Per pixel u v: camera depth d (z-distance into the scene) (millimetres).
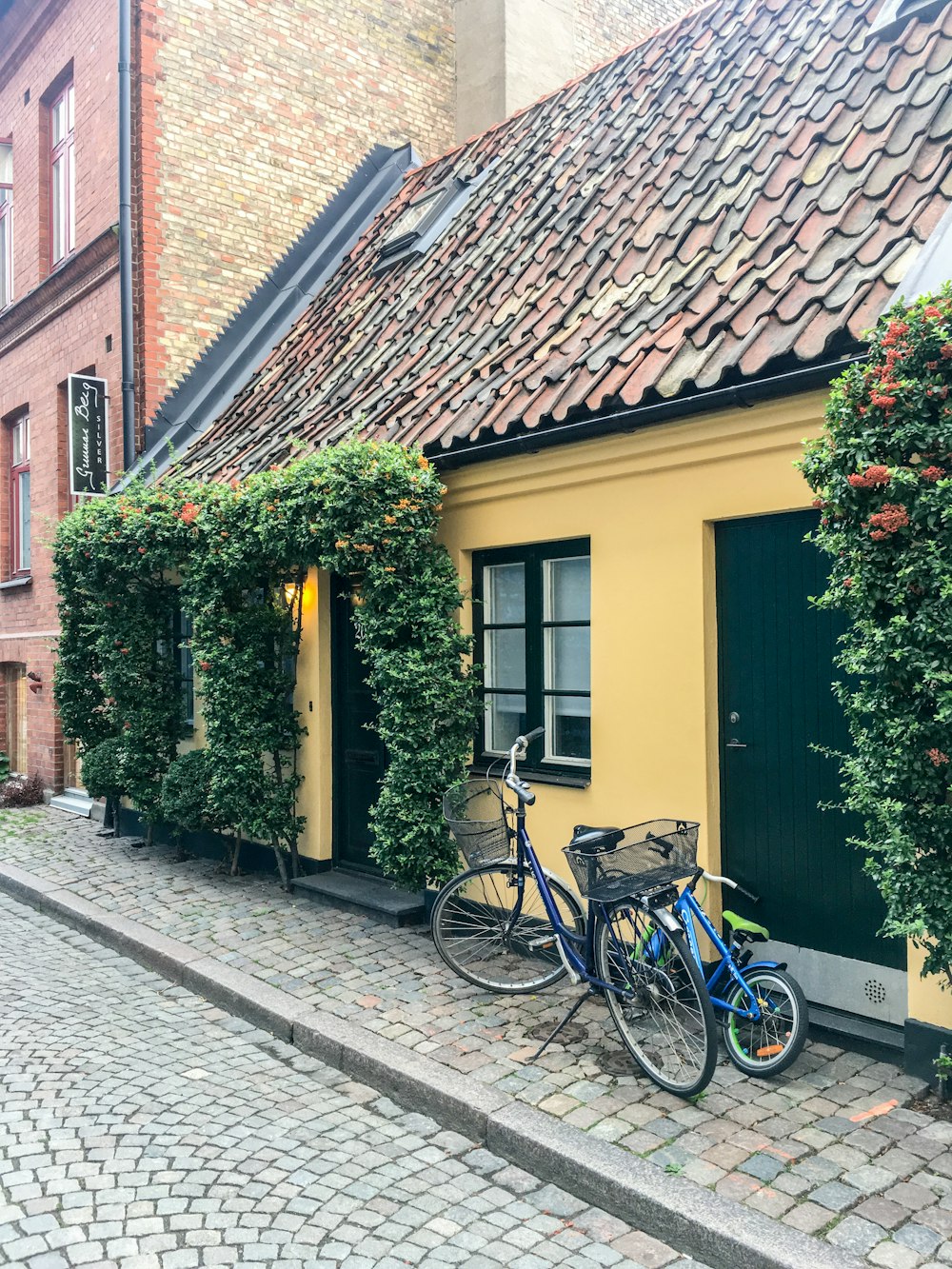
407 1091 4156
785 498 4434
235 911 6875
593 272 6484
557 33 12500
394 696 5961
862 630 3645
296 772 7539
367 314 9188
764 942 4629
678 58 8141
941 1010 3869
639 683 5090
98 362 10609
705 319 5027
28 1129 3951
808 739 4461
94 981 5859
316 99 11203
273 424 8633
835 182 5262
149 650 8820
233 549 7000
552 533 5598
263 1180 3551
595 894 4098
